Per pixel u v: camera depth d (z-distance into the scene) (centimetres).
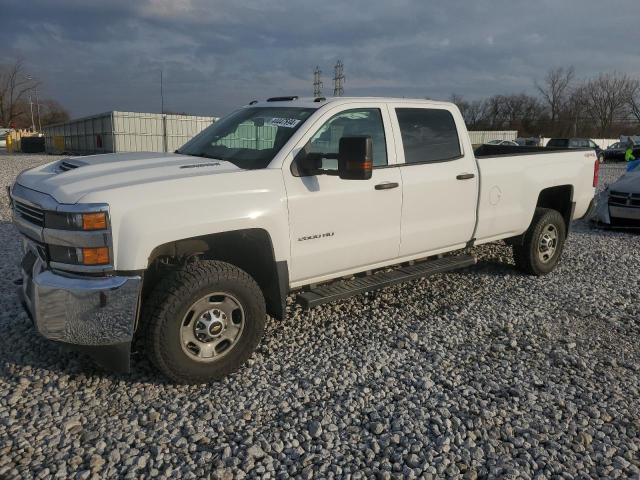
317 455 303
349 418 339
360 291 446
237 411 343
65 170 384
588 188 664
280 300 405
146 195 334
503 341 456
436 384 383
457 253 659
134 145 3844
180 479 281
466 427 331
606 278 641
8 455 295
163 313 343
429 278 623
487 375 396
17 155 4319
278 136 419
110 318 328
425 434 324
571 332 478
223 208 361
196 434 318
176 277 350
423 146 493
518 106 6831
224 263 370
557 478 288
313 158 404
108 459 294
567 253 763
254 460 297
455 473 290
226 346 378
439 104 514
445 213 507
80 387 366
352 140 371
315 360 414
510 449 312
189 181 354
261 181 382
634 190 903
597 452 311
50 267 335
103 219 319
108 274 326
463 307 532
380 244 462
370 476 287
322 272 434
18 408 339
